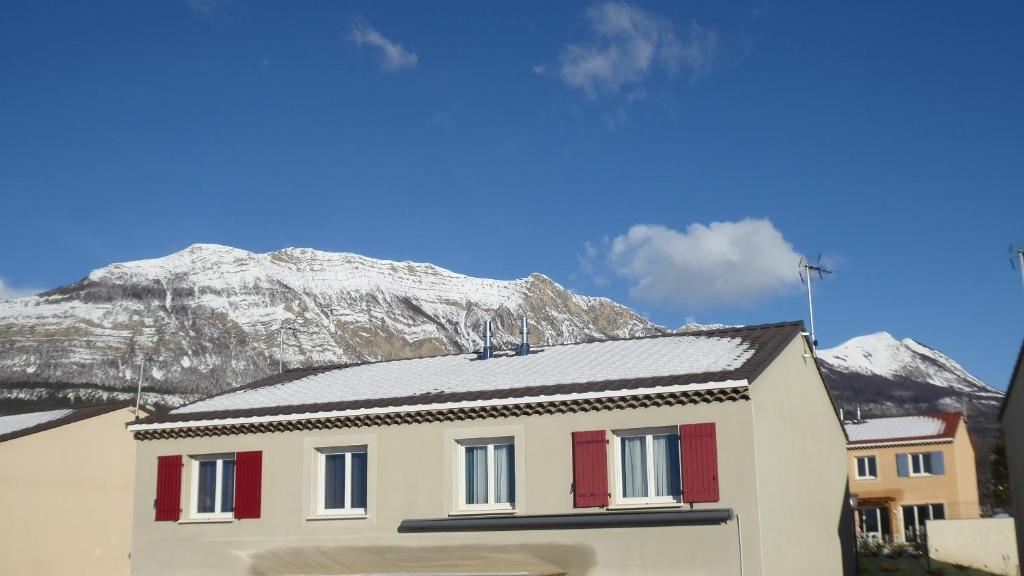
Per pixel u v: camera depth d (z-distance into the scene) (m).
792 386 23.28
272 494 23.61
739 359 21.16
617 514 20.03
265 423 23.81
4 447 30.92
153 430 24.91
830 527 25.69
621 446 20.92
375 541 22.39
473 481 22.19
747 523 19.17
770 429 20.89
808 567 22.64
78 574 32.44
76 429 33.25
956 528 38.25
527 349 26.47
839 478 27.75
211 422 24.19
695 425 19.91
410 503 22.25
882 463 58.06
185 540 24.25
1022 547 27.91
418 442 22.47
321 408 23.42
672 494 20.22
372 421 22.92
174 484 24.56
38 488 31.70
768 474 20.23
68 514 32.50
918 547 40.97
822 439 25.91
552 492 20.95
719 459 19.66
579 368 22.97
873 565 37.28
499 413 21.72
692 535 19.53
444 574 21.16
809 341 24.91
